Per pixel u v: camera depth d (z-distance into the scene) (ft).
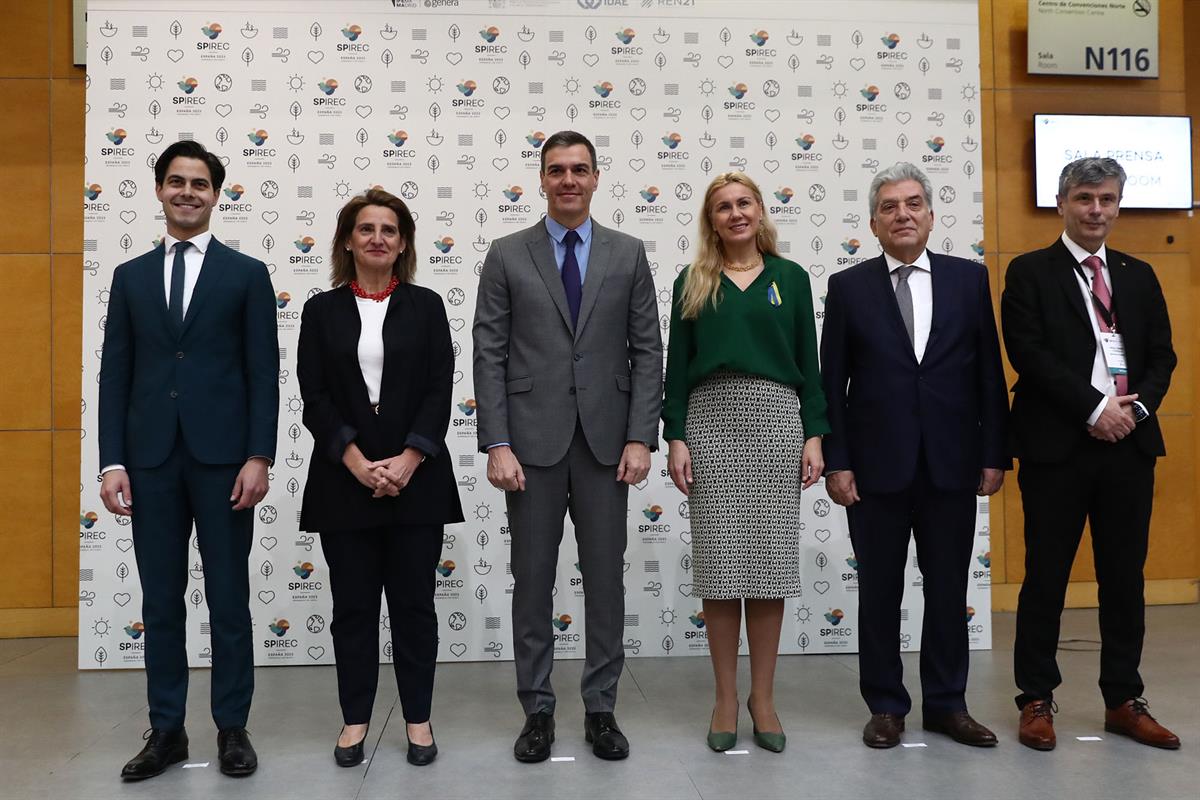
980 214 12.50
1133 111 14.99
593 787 7.23
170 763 7.87
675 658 11.89
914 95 12.46
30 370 13.79
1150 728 8.11
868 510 8.38
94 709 9.75
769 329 8.14
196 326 7.82
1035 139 14.60
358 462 7.53
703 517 8.12
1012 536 14.78
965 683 8.48
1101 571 8.39
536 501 8.08
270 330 8.15
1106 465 8.10
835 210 12.34
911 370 8.27
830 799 6.93
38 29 13.89
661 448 12.02
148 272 7.95
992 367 8.44
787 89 12.32
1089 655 11.61
